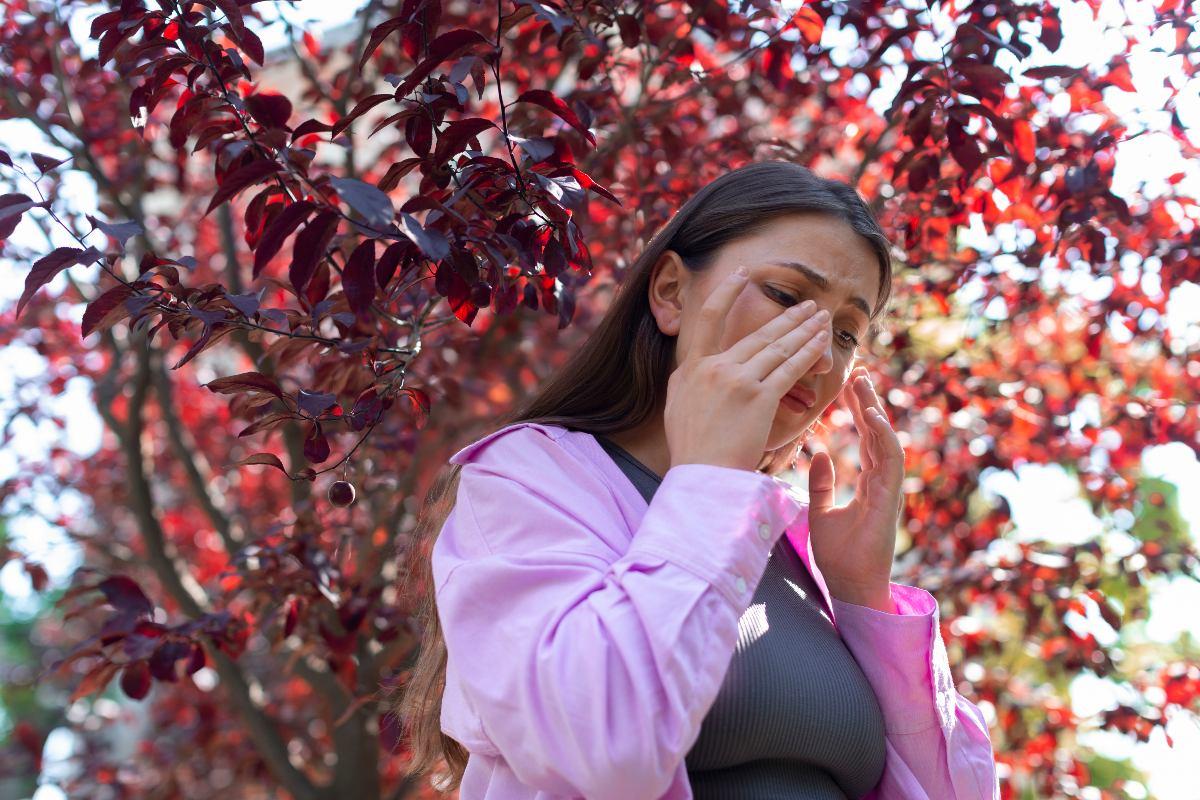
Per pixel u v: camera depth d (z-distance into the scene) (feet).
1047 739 12.89
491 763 4.46
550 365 15.11
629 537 4.38
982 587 11.72
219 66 5.89
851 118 12.91
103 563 18.83
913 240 8.76
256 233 5.67
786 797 4.23
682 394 4.35
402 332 8.96
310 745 16.72
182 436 14.67
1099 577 11.71
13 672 22.03
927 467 12.55
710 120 13.26
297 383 11.14
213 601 13.05
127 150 13.85
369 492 10.79
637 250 10.34
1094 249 9.33
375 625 10.64
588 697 3.65
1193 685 12.16
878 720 4.80
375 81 12.90
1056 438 12.33
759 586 4.69
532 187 5.48
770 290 4.64
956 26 7.97
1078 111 9.33
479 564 4.17
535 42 11.73
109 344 14.82
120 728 25.40
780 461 5.98
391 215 4.01
